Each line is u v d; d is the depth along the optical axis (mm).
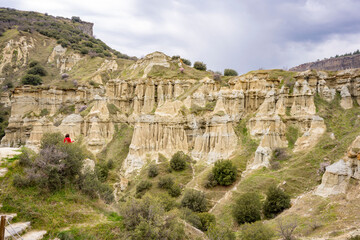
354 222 23016
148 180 50469
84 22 199000
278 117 52688
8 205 18438
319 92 55156
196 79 72562
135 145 58906
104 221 20344
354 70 53406
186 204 38719
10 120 72000
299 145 48500
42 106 74688
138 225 18766
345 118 48938
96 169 35031
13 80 96375
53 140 25219
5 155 22422
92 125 63969
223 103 61812
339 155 39844
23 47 111125
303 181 38812
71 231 18156
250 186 41312
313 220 26188
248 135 56906
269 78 60906
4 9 160500
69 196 21484
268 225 28625
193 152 59125
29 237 16578
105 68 97875
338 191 30250
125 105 73438
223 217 36469
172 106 63812
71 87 79188
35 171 21281
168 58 83625
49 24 146500
